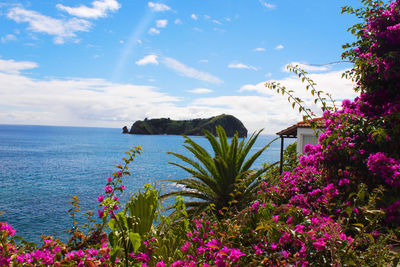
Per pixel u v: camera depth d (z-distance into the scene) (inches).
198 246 119.5
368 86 207.0
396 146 177.9
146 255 107.3
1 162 3216.0
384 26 209.8
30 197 1552.7
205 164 484.4
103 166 2987.2
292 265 98.2
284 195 226.5
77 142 7293.3
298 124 480.4
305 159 229.9
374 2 215.6
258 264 102.5
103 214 112.3
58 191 1716.3
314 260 92.0
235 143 487.5
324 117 215.9
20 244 100.4
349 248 92.4
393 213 142.6
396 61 192.4
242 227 132.5
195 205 494.6
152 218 139.9
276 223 109.7
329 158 200.5
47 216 1153.4
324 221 110.8
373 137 184.9
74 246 125.9
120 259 107.3
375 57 201.6
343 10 223.1
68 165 3053.6
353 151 187.8
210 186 479.8
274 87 213.6
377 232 123.5
